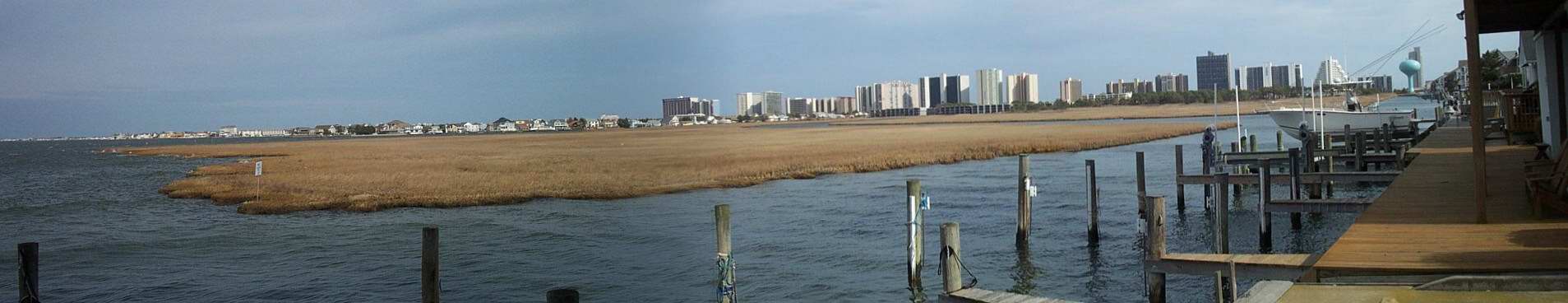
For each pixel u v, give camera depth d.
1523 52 28.56
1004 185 33.56
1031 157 51.38
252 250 23.73
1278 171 33.25
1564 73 18.91
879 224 23.58
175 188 44.78
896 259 18.22
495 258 21.20
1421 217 12.82
